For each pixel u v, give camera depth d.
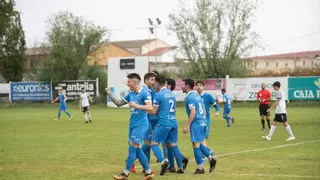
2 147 14.32
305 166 10.21
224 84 45.06
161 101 9.62
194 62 50.16
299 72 54.34
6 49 62.69
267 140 16.00
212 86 45.62
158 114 9.70
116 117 30.91
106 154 12.62
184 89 9.70
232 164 10.65
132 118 9.01
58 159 11.70
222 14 48.78
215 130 20.42
